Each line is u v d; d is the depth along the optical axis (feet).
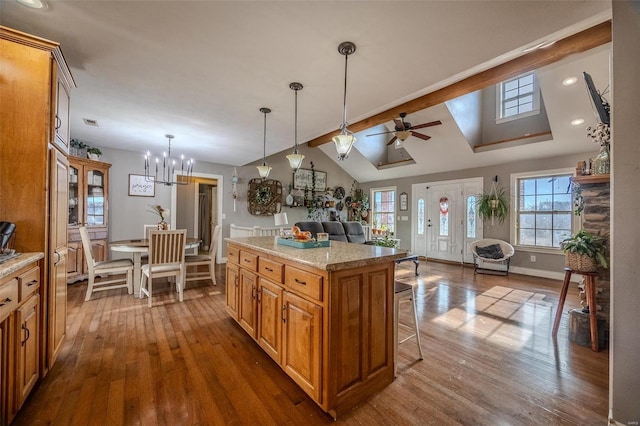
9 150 5.39
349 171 27.27
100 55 6.61
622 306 4.64
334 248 7.22
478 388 5.96
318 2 4.90
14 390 4.69
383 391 5.86
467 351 7.51
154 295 12.14
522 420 5.04
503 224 18.13
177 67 7.13
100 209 14.57
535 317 9.92
